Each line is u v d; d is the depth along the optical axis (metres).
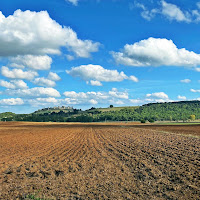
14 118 194.75
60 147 24.67
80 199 9.16
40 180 11.91
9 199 9.18
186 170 12.61
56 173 13.31
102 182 11.25
